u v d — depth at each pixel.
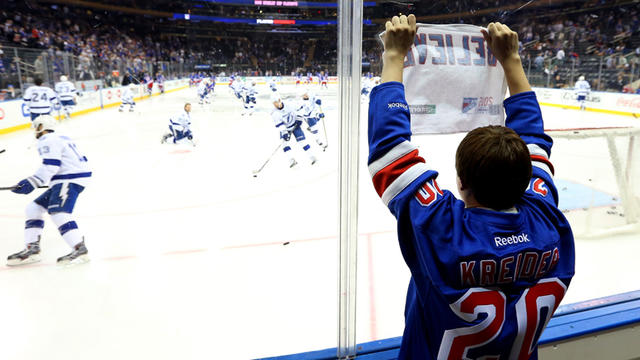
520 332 0.67
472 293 0.65
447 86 1.00
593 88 8.74
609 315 1.47
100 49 16.38
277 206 4.40
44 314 2.29
